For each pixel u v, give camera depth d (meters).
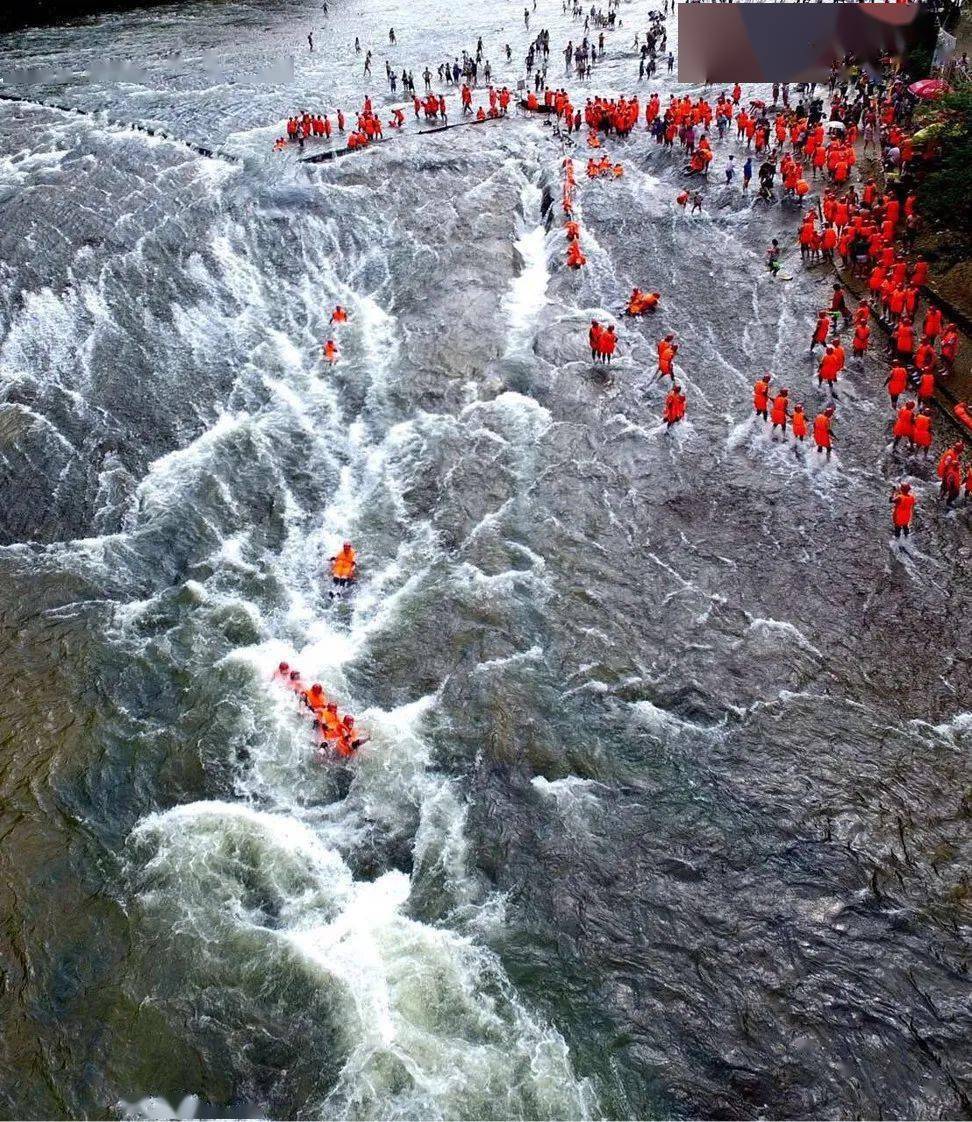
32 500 27.44
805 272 37.03
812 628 22.95
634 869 17.86
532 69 62.53
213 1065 15.08
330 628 23.70
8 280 37.16
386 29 74.94
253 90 60.72
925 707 20.86
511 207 44.28
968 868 17.58
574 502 27.16
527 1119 14.36
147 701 21.59
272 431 30.53
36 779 19.56
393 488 28.27
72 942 16.72
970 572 24.08
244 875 17.97
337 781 19.86
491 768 19.86
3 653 22.62
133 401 31.47
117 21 80.31
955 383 29.72
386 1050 15.19
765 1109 14.51
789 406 30.30
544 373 32.72
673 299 36.62
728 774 19.58
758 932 16.80
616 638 22.91
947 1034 15.24
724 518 26.42
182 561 25.75
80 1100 14.63
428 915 17.30
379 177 46.94
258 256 40.12
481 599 24.08
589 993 15.99
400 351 34.38
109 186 45.28
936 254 34.62
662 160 47.31
